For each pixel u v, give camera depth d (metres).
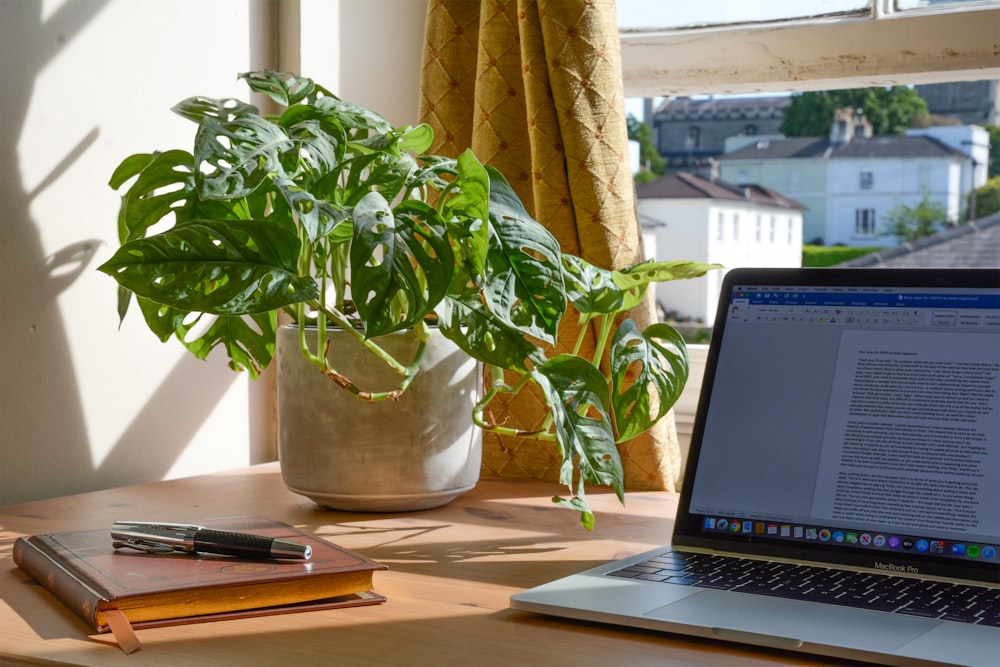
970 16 1.23
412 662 0.60
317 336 0.98
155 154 0.97
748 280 0.93
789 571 0.78
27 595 0.74
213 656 0.61
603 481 0.87
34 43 1.07
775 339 0.90
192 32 1.25
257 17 1.33
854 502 0.81
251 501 1.08
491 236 0.88
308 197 0.79
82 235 1.13
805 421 0.85
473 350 0.90
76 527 0.95
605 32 1.17
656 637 0.65
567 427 0.86
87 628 0.66
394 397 0.95
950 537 0.76
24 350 1.08
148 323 0.98
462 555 0.86
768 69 1.35
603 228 1.16
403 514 1.02
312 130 0.89
